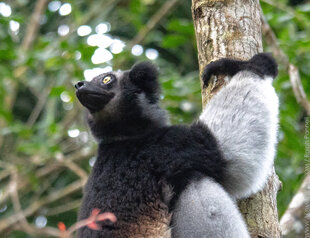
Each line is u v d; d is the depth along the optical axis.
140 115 6.31
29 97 14.66
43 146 10.85
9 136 12.78
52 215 12.90
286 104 9.97
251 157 5.59
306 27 9.69
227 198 5.29
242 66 6.02
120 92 6.46
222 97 5.96
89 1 13.18
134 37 13.38
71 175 13.30
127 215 5.34
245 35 6.11
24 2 13.00
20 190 12.71
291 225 7.00
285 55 8.80
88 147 11.48
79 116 12.25
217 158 5.57
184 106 10.17
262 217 5.50
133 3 12.40
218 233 5.08
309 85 10.03
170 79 10.41
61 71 10.48
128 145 5.91
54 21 13.96
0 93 10.98
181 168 5.51
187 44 12.88
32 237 11.73
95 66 10.30
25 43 12.85
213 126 5.79
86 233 5.42
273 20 9.66
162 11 12.43
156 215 5.36
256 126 5.70
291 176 9.69
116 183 5.57
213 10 6.21
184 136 5.72
